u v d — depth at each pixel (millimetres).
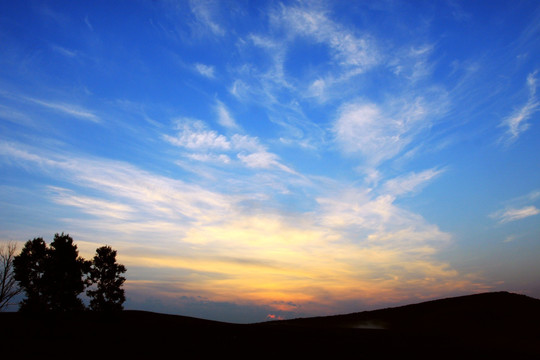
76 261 39062
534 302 52406
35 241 37812
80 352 28047
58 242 38500
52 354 27094
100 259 41344
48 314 36562
